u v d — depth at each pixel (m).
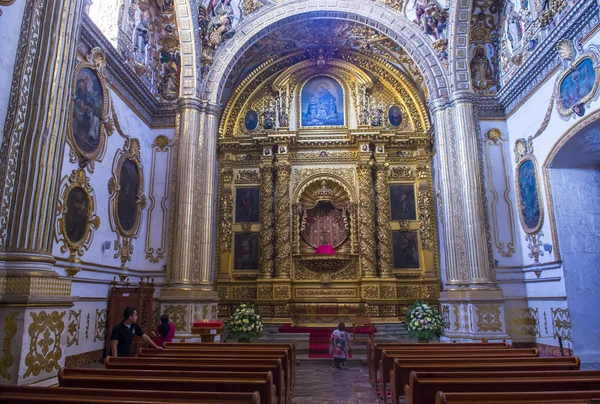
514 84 13.00
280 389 5.40
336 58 18.05
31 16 6.70
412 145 17.50
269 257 16.58
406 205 17.19
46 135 6.51
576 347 10.44
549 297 11.50
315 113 18.00
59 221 9.16
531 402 3.50
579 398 3.60
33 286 5.83
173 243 12.93
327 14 15.21
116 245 11.84
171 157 14.28
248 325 12.75
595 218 11.16
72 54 7.07
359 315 15.83
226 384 4.20
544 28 11.50
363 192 16.94
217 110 14.40
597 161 11.21
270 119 17.80
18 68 6.47
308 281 16.56
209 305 12.90
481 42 14.53
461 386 4.29
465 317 12.17
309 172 17.53
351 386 8.79
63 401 3.45
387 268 16.38
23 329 5.61
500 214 13.24
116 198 11.82
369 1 14.96
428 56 14.39
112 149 11.70
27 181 6.26
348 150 17.64
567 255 10.94
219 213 17.14
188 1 13.61
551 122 11.26
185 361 5.82
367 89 17.89
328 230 17.39
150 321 11.93
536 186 11.94
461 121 13.33
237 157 17.83
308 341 13.73
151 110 14.39
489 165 13.58
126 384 4.33
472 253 12.48
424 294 16.31
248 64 17.45
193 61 14.03
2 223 6.04
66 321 6.48
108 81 11.47
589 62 9.57
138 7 13.56
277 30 15.61
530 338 12.41
